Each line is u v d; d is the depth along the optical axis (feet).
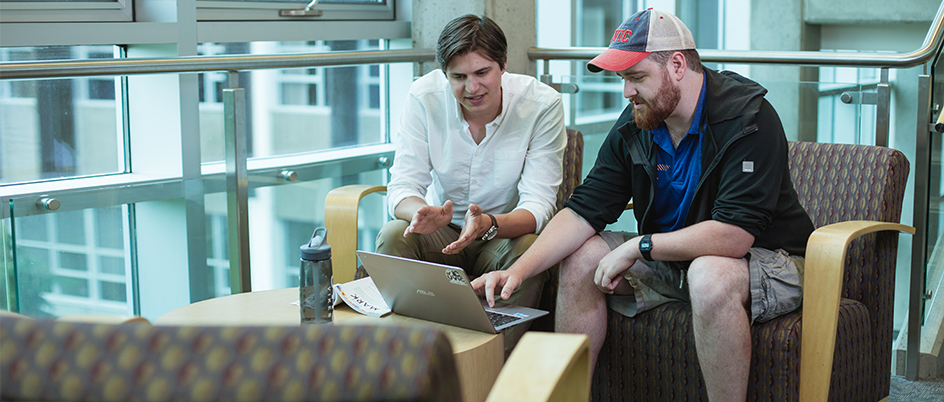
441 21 9.85
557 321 6.15
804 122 7.78
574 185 7.55
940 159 7.97
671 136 5.91
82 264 6.86
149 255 7.29
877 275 6.29
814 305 5.41
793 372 5.31
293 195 8.23
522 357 2.50
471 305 5.03
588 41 16.16
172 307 7.50
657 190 6.03
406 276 5.24
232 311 5.52
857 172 6.57
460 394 1.84
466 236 5.90
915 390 7.57
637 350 6.03
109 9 7.77
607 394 6.33
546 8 14.76
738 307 5.29
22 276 6.45
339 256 7.29
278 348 1.75
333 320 5.26
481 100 6.43
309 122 9.92
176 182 7.47
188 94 7.50
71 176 7.90
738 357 5.29
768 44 19.39
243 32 8.74
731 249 5.48
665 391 5.89
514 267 5.81
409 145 7.05
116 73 6.37
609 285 5.75
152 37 7.90
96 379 1.75
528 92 6.89
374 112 9.69
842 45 19.61
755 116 5.53
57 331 1.82
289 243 8.30
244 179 7.40
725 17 19.75
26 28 7.13
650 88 5.57
